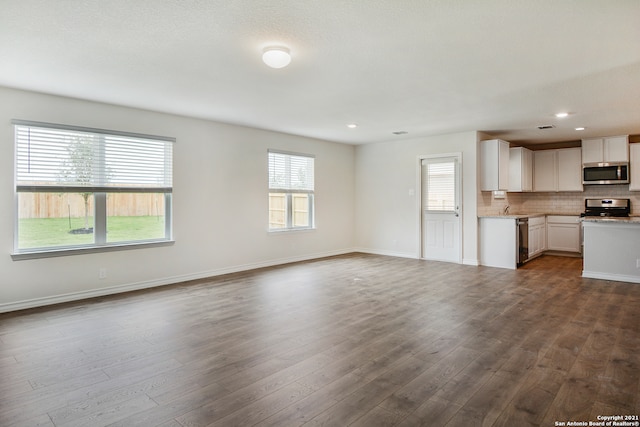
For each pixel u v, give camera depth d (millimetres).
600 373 2459
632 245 5082
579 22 2484
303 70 3420
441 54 3049
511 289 4711
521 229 6297
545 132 6512
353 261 6852
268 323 3469
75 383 2350
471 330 3264
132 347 2920
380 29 2596
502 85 3846
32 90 3967
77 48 2912
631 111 4953
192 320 3559
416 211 7137
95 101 4410
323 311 3824
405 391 2238
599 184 7180
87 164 4391
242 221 5957
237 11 2342
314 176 7195
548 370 2504
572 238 7324
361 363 2627
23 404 2105
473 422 1924
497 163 6305
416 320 3535
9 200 3883
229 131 5762
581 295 4414
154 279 4938
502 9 2312
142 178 4840
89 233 4469
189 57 3104
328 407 2066
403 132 6496
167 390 2260
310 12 2355
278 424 1908
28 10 2320
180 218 5195
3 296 3852
